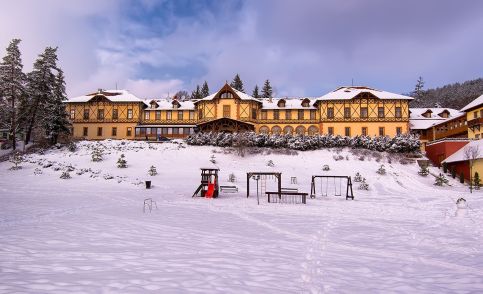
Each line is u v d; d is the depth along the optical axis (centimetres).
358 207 2066
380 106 6225
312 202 2297
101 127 6594
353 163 4256
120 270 756
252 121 6372
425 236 1212
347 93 6419
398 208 2036
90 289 636
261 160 4394
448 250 1013
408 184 3603
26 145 5000
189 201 2198
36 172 3525
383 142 4553
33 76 5072
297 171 4009
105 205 1880
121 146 4794
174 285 670
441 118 6675
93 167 3909
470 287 704
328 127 6278
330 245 1058
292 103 6706
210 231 1235
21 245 962
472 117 5088
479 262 891
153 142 5044
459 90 12775
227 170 3984
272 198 2455
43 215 1495
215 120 5866
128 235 1128
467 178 3891
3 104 4847
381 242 1112
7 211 1582
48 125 4934
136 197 2294
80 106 6638
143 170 3841
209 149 4669
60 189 2708
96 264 798
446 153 4353
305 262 860
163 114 6738
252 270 782
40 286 646
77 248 945
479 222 1530
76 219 1420
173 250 948
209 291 644
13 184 2988
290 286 686
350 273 782
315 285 696
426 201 2420
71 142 4766
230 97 6366
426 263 878
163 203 2069
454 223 1501
